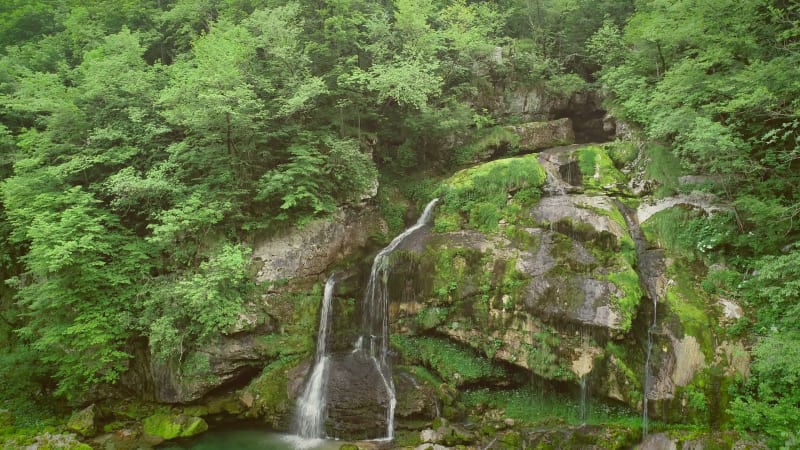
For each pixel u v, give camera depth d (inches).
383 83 699.4
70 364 605.9
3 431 567.8
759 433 436.5
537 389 544.4
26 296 611.5
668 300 536.4
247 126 659.4
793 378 406.9
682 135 601.9
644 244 604.1
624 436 472.1
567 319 521.7
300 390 590.2
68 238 581.0
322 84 675.4
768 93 483.5
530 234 610.5
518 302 557.3
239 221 699.4
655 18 674.2
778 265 456.1
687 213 609.0
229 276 617.6
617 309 506.3
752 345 481.1
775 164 565.3
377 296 661.3
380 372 601.6
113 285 603.8
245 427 577.6
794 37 561.6
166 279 636.1
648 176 673.6
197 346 598.9
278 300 664.4
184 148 695.7
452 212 703.1
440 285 612.1
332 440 535.8
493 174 708.0
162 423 565.3
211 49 699.4
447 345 605.0
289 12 741.3
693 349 490.6
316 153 693.9
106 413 594.9
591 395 507.5
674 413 471.2
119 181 618.2
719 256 572.1
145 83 737.6
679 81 595.8
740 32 561.6
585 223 589.3
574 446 474.3
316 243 708.0
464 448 489.7
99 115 729.0
